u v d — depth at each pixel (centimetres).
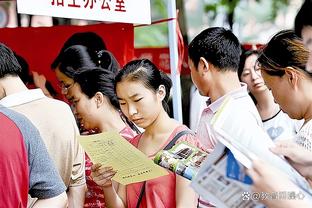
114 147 250
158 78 269
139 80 264
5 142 225
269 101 383
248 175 173
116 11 300
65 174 290
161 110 271
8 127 229
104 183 262
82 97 317
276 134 376
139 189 268
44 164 237
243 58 390
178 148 247
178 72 351
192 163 238
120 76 268
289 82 225
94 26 376
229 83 302
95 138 255
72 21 558
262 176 172
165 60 516
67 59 340
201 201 272
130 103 267
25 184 229
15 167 225
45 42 377
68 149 288
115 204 268
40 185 236
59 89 363
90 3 291
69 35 376
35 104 283
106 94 315
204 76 304
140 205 268
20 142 229
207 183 181
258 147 179
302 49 222
